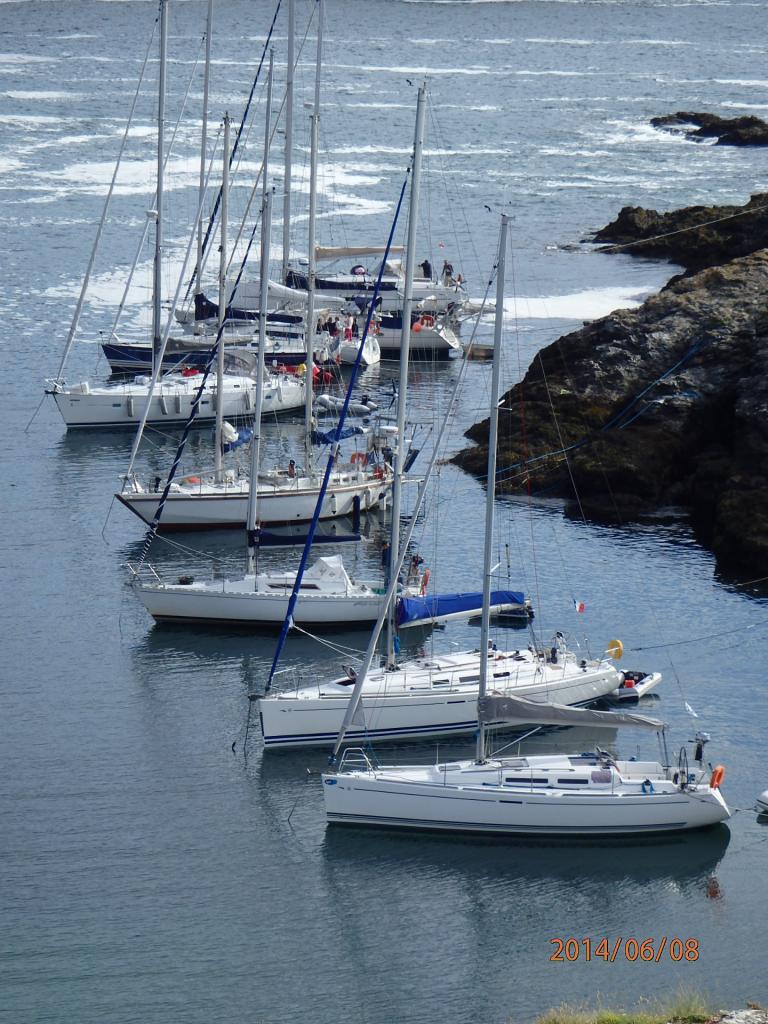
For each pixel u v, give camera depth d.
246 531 123.88
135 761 92.56
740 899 79.38
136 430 164.00
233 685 103.06
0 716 98.19
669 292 162.25
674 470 144.88
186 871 81.25
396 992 72.31
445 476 147.62
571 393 150.88
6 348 189.25
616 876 81.19
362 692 93.31
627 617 115.56
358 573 123.94
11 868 81.25
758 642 111.25
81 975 73.06
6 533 132.38
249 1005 71.19
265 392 168.00
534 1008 71.25
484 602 85.12
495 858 82.50
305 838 84.25
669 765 89.88
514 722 85.06
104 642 110.06
